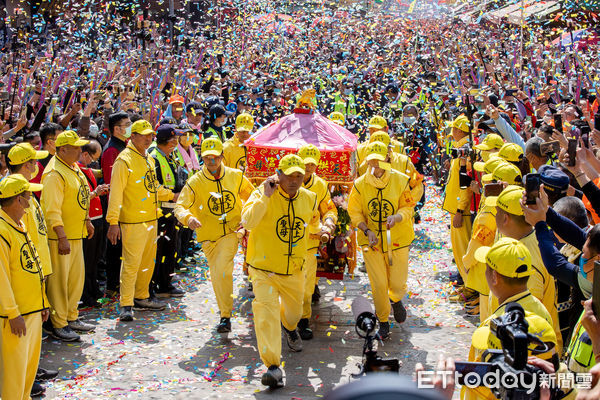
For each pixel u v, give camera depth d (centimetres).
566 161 491
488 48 1430
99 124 916
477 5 1692
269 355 541
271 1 1858
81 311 752
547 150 609
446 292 814
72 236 659
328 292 818
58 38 1177
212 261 672
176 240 861
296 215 579
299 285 595
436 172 1377
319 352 625
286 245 578
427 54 1542
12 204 479
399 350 626
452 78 1358
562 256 378
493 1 1652
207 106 1076
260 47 1593
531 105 1083
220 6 1658
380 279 656
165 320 721
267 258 579
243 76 1320
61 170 647
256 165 749
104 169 789
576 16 1407
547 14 1498
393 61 1570
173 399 521
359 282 862
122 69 1099
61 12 1223
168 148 786
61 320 648
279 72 1423
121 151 791
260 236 585
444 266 928
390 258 640
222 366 591
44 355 613
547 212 391
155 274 786
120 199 702
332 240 745
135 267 722
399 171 690
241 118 843
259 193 577
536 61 1273
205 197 661
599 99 1009
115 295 811
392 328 693
